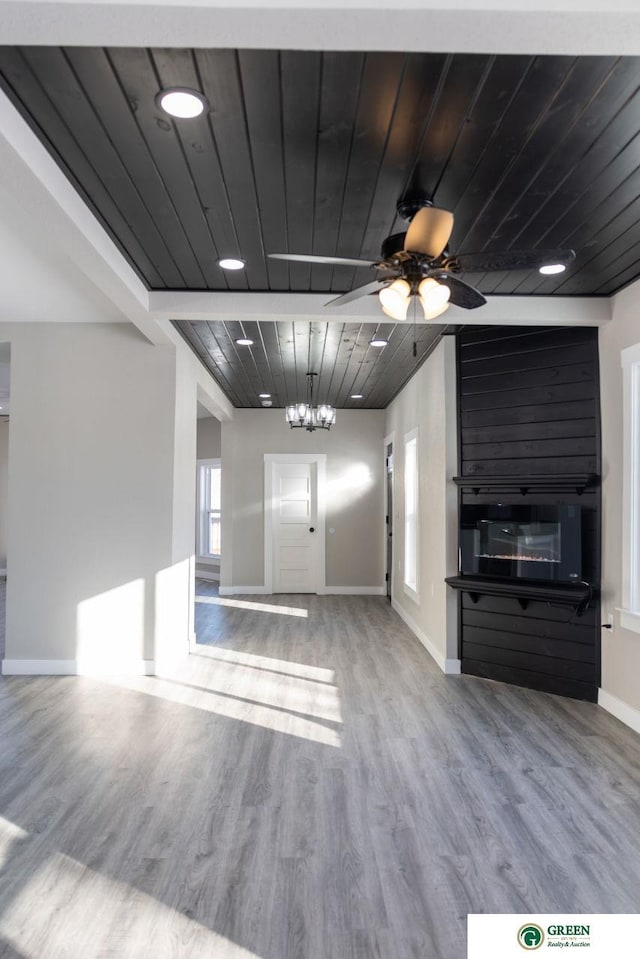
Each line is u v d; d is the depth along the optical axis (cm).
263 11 151
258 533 907
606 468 416
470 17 153
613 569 405
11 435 488
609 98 204
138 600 486
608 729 375
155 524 490
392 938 195
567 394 442
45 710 403
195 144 231
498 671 474
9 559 486
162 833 255
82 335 493
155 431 491
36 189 236
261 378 683
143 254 334
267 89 199
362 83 196
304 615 743
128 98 204
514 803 283
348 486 908
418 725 381
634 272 361
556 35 159
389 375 661
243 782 303
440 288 238
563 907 210
